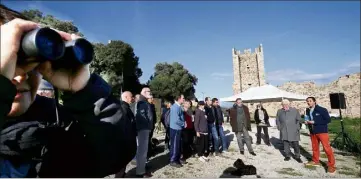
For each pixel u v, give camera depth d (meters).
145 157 5.65
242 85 48.38
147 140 5.70
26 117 0.79
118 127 0.76
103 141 0.75
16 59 0.56
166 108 9.27
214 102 9.58
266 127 11.28
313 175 6.47
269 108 39.09
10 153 0.72
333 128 17.98
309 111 7.57
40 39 0.57
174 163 6.76
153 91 48.47
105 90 0.76
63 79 0.67
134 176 5.61
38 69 0.65
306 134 14.92
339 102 10.51
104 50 34.94
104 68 35.03
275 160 8.17
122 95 5.10
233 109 9.27
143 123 5.62
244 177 6.15
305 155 9.13
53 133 0.80
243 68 48.97
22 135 0.73
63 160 0.79
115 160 0.80
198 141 7.82
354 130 16.08
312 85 38.41
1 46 0.54
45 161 0.78
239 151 9.54
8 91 0.54
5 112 0.55
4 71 0.54
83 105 0.70
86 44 0.68
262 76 47.44
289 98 12.27
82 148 0.78
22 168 0.74
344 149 9.97
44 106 0.86
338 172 6.81
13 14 0.64
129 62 39.81
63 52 0.63
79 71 0.68
